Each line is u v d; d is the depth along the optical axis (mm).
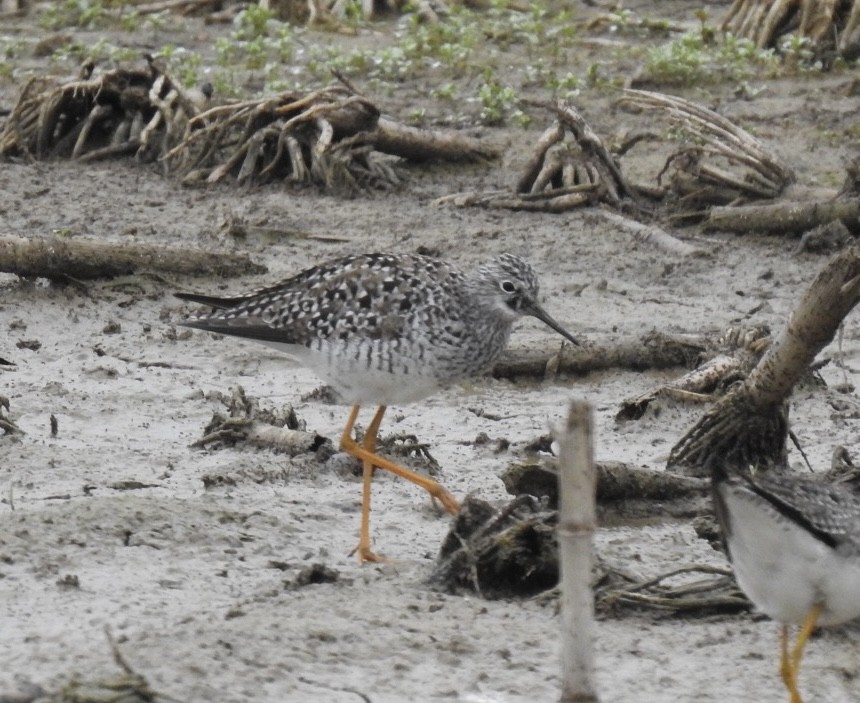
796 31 25719
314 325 12250
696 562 10852
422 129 21984
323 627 9461
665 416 14438
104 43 25422
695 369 15203
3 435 13625
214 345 16438
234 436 13555
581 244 19312
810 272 18469
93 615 9672
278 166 21469
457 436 14125
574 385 15617
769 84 24438
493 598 10266
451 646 9281
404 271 12289
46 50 26891
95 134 22672
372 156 21812
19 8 29328
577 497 7133
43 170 21719
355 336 12078
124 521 11117
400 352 12055
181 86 22375
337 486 12766
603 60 25953
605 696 8805
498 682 8906
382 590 10211
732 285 18125
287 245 19219
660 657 9305
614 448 13812
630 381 15617
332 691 8742
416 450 13305
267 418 13781
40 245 17469
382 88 24312
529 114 23672
